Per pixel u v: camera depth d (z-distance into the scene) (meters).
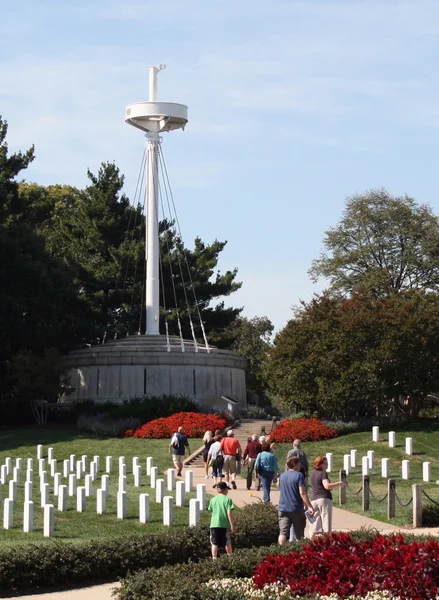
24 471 42.28
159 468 43.88
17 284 62.50
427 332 51.34
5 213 66.50
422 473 39.62
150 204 68.62
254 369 93.88
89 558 20.48
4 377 62.59
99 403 62.59
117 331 72.44
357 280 76.31
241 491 35.06
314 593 15.11
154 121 68.69
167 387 63.19
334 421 52.97
